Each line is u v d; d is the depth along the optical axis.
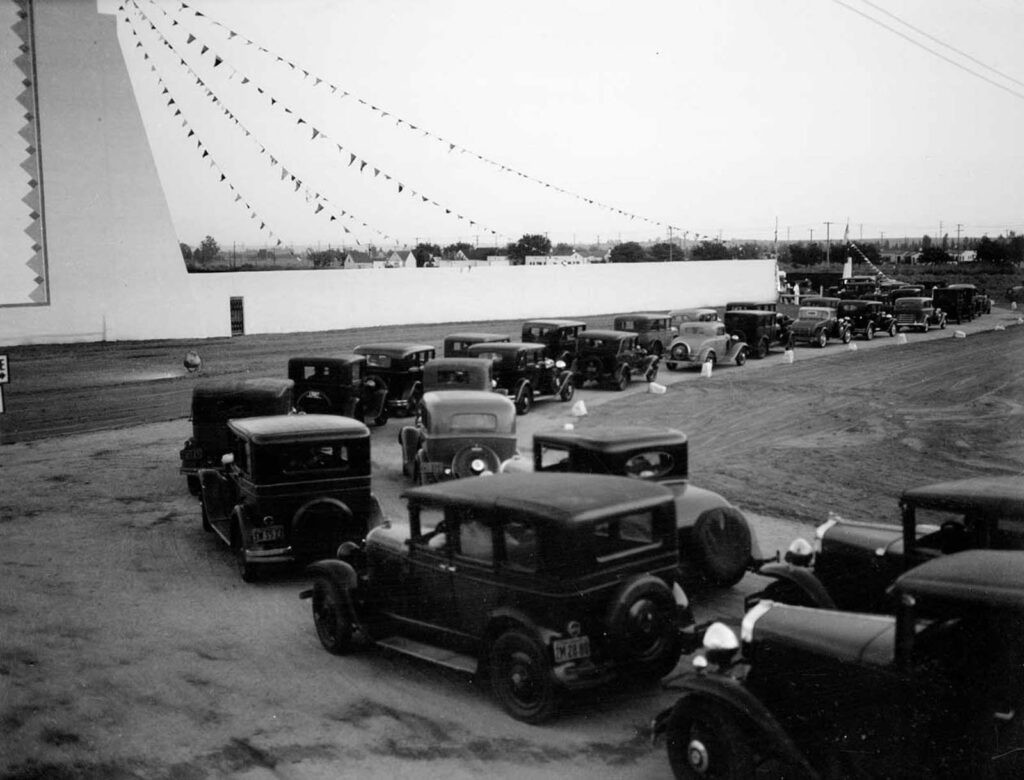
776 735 5.00
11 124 30.84
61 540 11.66
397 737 6.20
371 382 19.72
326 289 43.34
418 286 47.62
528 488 6.75
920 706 4.75
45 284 33.06
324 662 7.63
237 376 27.50
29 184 31.80
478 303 50.47
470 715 6.54
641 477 8.91
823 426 18.64
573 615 6.18
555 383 22.72
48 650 7.91
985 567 4.72
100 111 32.97
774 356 33.03
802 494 13.07
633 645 6.29
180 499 13.99
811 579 7.23
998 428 17.94
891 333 39.72
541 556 6.24
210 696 6.93
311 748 6.06
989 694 4.50
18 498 14.02
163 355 31.77
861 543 7.57
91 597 9.41
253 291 40.47
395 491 14.03
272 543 9.80
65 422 21.06
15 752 6.05
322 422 10.40
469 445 12.63
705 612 8.48
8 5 29.61
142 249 35.44
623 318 30.08
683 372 28.91
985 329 41.75
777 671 5.41
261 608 9.07
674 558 6.84
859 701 5.03
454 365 16.89
